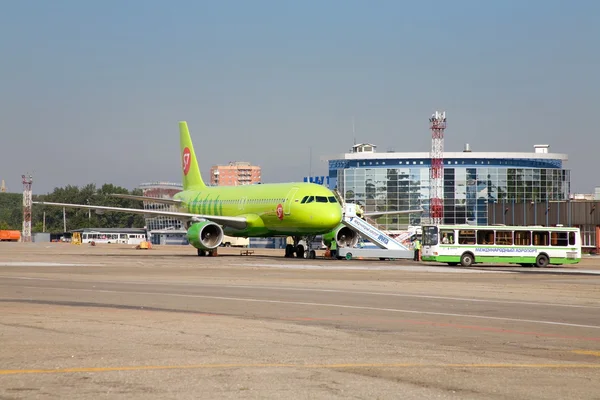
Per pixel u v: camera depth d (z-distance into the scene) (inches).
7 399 564.7
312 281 1889.8
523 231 2977.4
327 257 3558.1
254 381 634.8
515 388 623.8
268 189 3474.4
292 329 972.6
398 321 1080.8
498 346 859.4
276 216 3326.8
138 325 994.7
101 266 2628.0
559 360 771.4
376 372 681.0
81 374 659.4
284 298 1416.1
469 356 781.9
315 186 3257.9
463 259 2938.0
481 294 1565.0
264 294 1499.8
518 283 1920.5
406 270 2496.3
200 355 762.8
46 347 806.5
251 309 1216.8
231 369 687.1
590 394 607.8
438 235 2930.6
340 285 1760.6
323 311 1198.3
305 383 628.7
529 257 2972.4
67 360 728.3
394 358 759.7
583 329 1034.7
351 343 858.8
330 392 595.2
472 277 2154.3
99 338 874.8
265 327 988.6
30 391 591.2
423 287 1732.3
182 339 871.7
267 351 792.9
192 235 3348.9
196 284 1763.0
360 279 1990.7
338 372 679.1
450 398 582.9
